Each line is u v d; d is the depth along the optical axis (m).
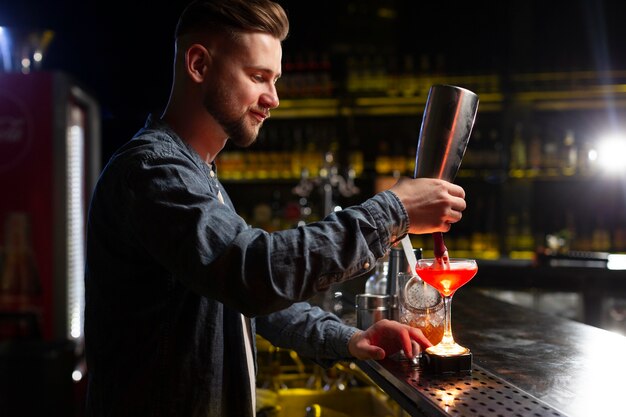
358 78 4.53
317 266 0.96
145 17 4.82
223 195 1.27
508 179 4.36
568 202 4.50
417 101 4.45
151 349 1.08
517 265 3.83
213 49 1.09
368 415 2.07
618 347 1.33
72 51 4.83
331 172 3.57
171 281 1.07
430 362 1.11
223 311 1.12
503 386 1.04
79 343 3.98
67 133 3.71
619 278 3.57
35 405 3.12
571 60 4.33
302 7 4.74
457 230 4.55
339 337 1.25
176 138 1.11
